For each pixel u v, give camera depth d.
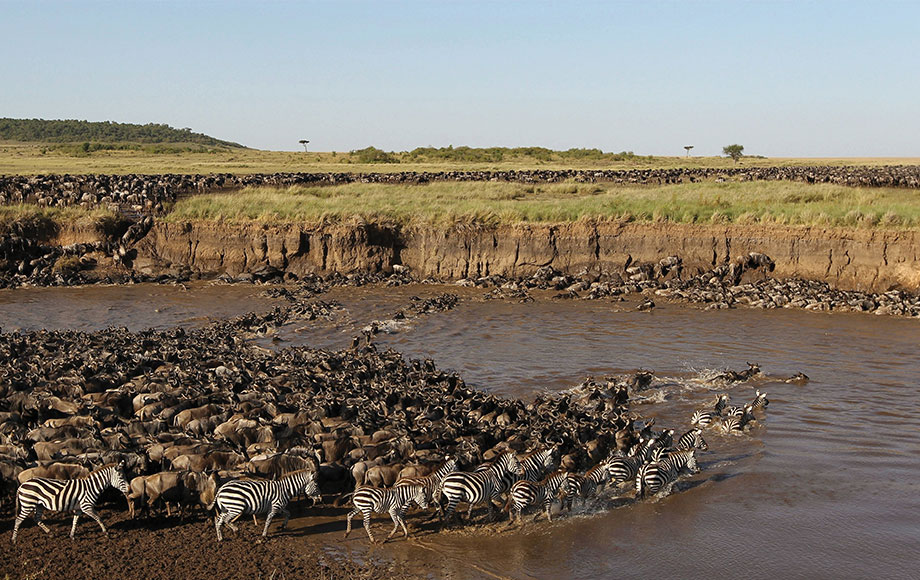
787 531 18.61
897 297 43.12
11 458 19.20
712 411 26.23
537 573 16.70
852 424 25.72
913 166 112.19
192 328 39.50
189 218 55.06
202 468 19.41
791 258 48.38
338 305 44.62
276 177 78.31
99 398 24.22
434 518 19.12
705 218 51.62
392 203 58.69
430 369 29.81
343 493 19.97
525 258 51.81
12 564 16.48
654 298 46.19
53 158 138.50
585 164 127.62
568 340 37.12
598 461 22.03
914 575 16.67
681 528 18.75
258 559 16.94
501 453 19.67
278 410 23.25
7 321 41.25
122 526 18.28
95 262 53.59
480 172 90.75
